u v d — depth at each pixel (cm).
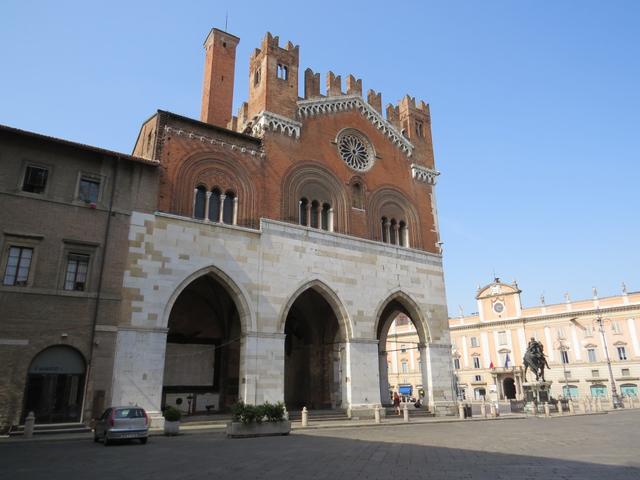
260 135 3703
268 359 3183
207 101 4309
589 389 8281
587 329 8525
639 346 7956
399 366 10288
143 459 1628
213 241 3178
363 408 3516
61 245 2703
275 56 3938
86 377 2572
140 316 2798
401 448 1880
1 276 2531
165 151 3184
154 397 2722
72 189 2819
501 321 9425
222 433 2586
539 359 5056
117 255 2833
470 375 9619
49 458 1678
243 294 3203
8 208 2622
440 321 4219
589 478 1190
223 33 4559
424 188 4634
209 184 3322
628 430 2731
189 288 3862
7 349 2438
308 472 1331
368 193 4178
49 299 2589
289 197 3672
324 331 4334
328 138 4066
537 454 1684
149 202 3017
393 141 4569
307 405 4253
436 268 4362
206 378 3800
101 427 2191
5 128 2641
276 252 3434
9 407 2384
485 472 1301
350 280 3759
